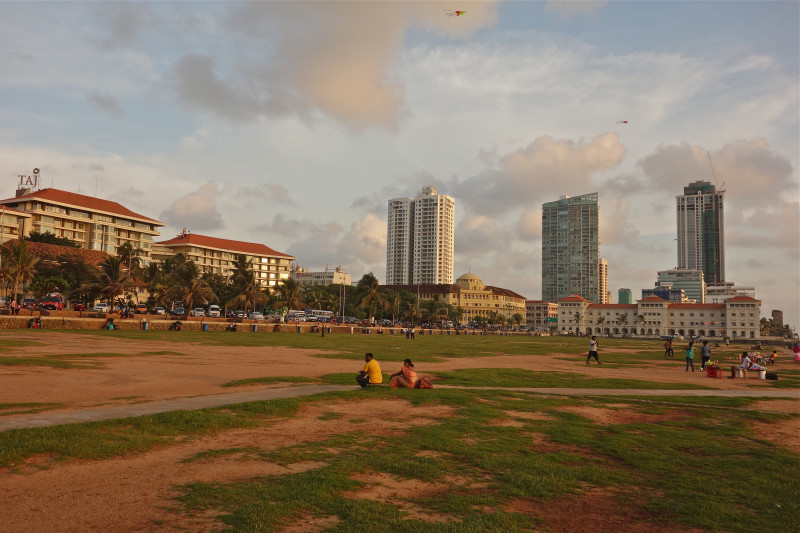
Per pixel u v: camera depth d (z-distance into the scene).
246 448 9.90
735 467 9.66
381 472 8.74
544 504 7.56
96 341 38.16
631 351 61.44
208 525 6.20
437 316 145.62
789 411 16.72
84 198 129.62
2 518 6.20
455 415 13.95
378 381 19.03
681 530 6.75
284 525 6.31
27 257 66.88
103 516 6.38
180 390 16.78
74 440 9.38
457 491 7.96
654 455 10.35
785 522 7.00
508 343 73.06
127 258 96.56
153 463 8.70
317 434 11.30
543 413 14.96
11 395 14.61
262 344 44.53
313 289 171.38
